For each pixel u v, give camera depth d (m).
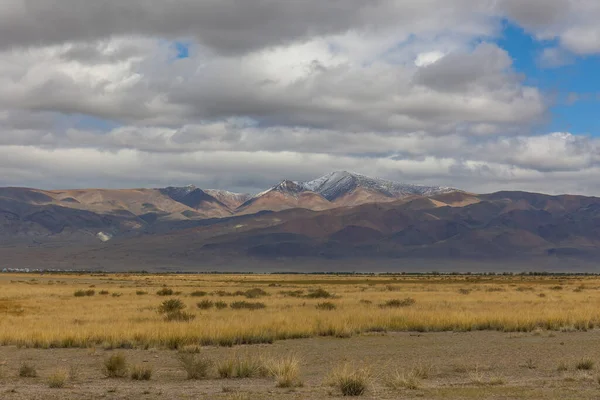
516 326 51.56
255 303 77.25
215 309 72.00
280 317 56.19
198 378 28.55
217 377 28.75
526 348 40.12
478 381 26.72
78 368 32.28
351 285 173.50
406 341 44.69
